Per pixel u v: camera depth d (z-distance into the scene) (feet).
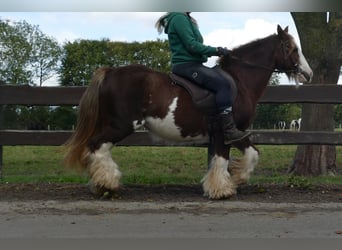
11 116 109.09
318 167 38.70
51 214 20.99
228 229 18.81
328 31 37.96
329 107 39.47
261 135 30.22
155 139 29.81
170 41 24.47
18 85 30.19
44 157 52.80
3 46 169.07
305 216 20.80
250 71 25.44
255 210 21.89
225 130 23.65
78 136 24.21
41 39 170.71
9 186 27.12
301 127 40.16
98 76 24.22
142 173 35.45
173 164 47.06
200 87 23.93
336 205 22.89
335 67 38.99
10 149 62.54
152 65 129.90
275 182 29.14
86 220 20.03
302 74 25.72
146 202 23.41
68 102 30.14
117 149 60.64
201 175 33.06
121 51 140.26
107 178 23.70
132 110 23.84
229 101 23.57
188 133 24.27
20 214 20.94
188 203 23.24
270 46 25.75
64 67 153.48
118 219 20.21
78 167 24.52
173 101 23.81
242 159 25.13
